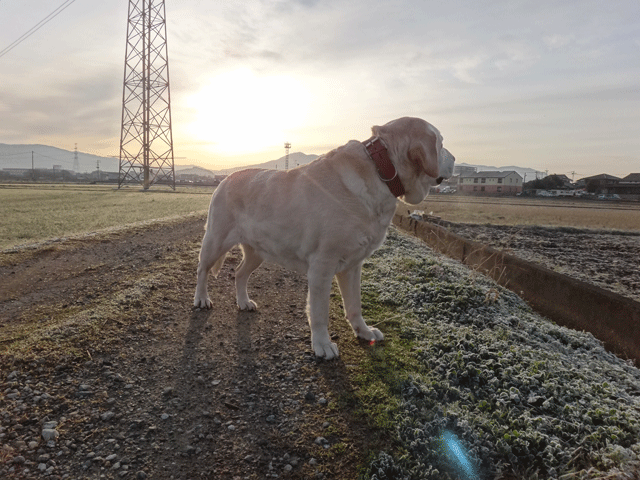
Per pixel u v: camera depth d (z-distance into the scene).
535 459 0.78
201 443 0.81
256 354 1.10
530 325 1.24
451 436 0.81
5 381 0.94
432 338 1.15
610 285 1.99
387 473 0.75
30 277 1.75
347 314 1.20
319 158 1.12
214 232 1.31
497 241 3.80
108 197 10.34
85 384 0.94
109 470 0.75
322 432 0.84
